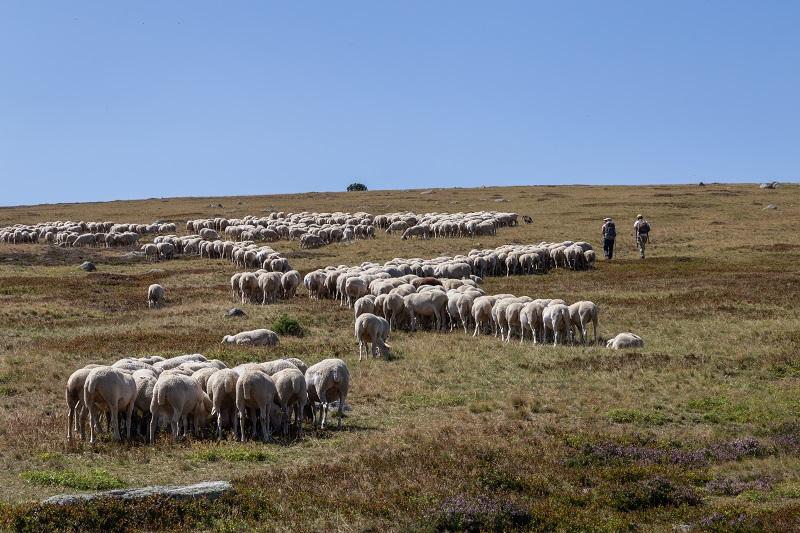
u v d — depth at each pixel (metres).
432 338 29.88
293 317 34.41
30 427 18.62
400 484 14.26
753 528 11.88
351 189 178.12
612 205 96.94
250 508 13.06
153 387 18.45
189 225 82.62
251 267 53.75
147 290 44.56
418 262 46.22
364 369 24.67
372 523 12.59
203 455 16.28
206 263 57.44
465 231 69.06
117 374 17.62
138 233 81.31
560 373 23.83
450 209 102.56
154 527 12.38
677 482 14.38
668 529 12.20
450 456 15.81
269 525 12.50
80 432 18.02
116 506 12.63
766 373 22.97
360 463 15.62
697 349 26.47
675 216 82.94
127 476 15.21
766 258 52.81
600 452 16.06
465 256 51.62
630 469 14.95
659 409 19.89
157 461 16.17
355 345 28.58
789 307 34.12
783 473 14.84
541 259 49.81
